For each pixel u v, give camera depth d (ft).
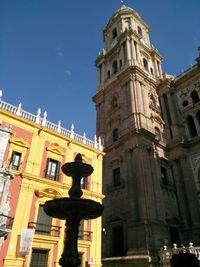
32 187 74.38
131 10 180.55
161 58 170.30
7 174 66.95
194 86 128.77
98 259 80.33
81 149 95.55
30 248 64.69
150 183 98.84
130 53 146.72
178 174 110.32
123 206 100.37
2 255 60.64
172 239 92.48
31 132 82.64
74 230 38.42
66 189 82.07
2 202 63.21
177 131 120.67
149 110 127.54
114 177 113.80
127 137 112.98
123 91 134.10
